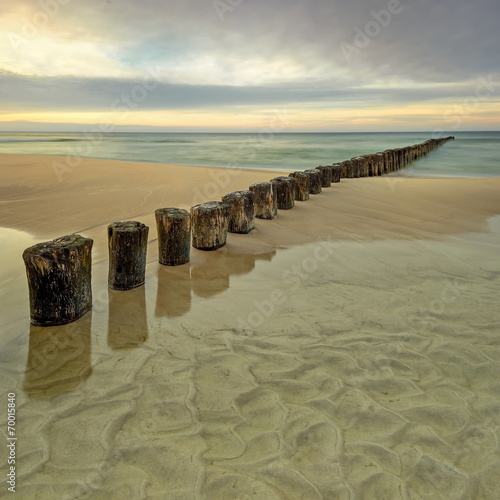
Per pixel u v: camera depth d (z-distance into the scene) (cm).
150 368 282
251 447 212
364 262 510
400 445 215
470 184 1119
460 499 184
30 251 320
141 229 408
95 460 203
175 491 186
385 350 310
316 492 186
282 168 1797
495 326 347
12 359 290
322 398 253
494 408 245
